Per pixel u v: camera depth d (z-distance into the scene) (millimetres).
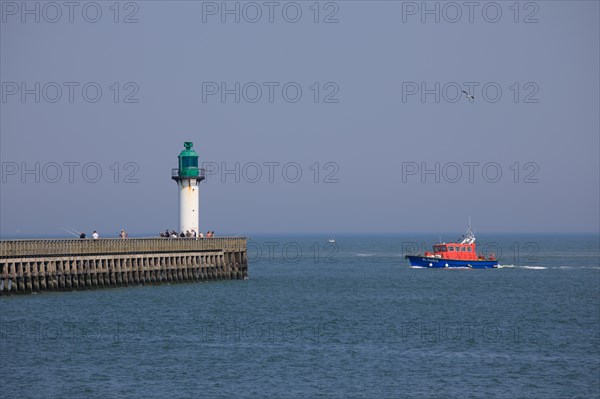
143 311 124438
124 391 80062
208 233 170000
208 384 82750
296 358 93438
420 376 86562
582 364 92188
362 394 80312
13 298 127625
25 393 79062
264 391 80812
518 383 84375
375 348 99375
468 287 180000
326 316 127062
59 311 120625
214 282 166375
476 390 81938
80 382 82688
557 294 165000
